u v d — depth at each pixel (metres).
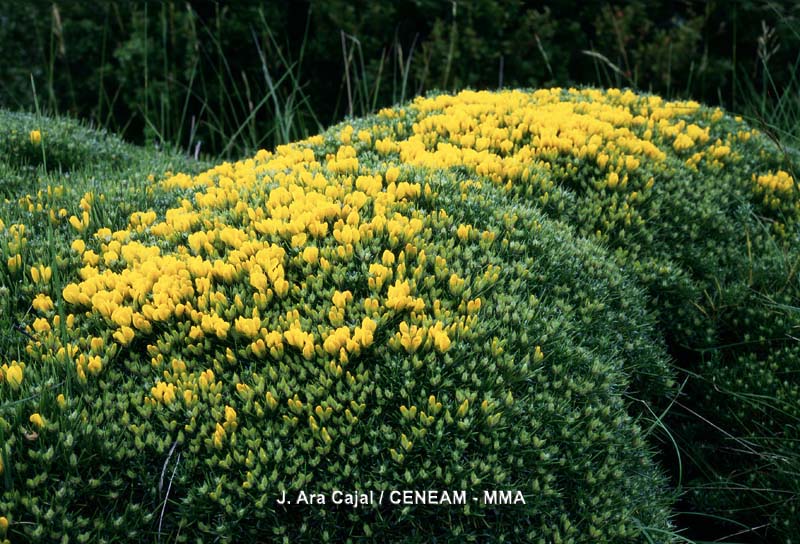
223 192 4.38
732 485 4.12
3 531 2.57
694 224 4.81
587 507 3.12
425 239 3.74
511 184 4.61
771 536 3.98
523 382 3.25
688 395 4.50
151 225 4.36
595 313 3.89
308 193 4.10
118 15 8.53
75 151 6.25
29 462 2.80
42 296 3.49
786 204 5.30
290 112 8.37
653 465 3.77
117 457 2.84
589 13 8.96
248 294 3.46
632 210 4.70
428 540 2.87
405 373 3.04
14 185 5.19
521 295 3.70
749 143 5.83
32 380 3.07
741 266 4.81
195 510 2.79
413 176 4.36
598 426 3.25
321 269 3.53
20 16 8.72
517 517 2.96
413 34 8.94
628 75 8.64
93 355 3.19
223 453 2.93
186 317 3.40
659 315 4.60
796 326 4.31
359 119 6.06
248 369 3.13
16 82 8.91
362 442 2.96
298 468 2.88
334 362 3.05
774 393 4.23
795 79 8.98
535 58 8.80
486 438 2.95
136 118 9.21
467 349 3.20
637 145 5.20
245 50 9.04
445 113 5.79
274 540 2.80
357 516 2.83
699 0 8.99
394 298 3.26
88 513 2.82
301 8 9.22
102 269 3.83
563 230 4.30
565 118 5.41
